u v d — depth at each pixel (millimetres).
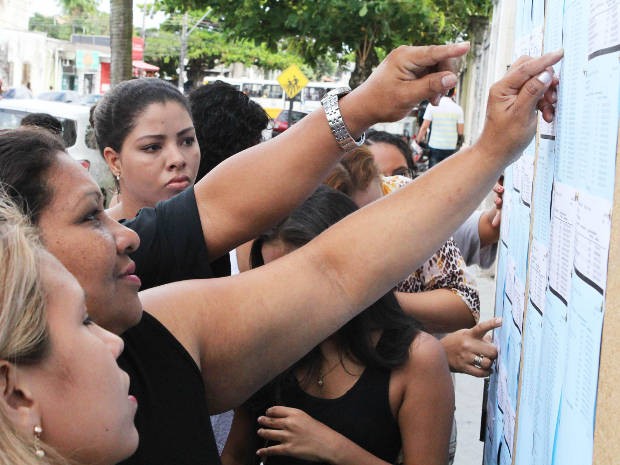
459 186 1442
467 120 16875
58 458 921
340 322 1492
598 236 1052
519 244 1875
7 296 901
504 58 3078
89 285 1234
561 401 1260
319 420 1898
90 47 49594
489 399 2414
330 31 13828
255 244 2000
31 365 937
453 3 14250
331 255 1490
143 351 1350
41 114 3707
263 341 1449
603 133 1043
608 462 973
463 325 2547
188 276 1652
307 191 1618
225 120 3115
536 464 1471
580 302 1144
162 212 1679
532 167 1684
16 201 1193
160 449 1303
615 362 956
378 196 2590
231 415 2398
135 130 2682
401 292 2549
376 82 1478
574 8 1259
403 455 1921
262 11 14094
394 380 1882
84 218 1243
